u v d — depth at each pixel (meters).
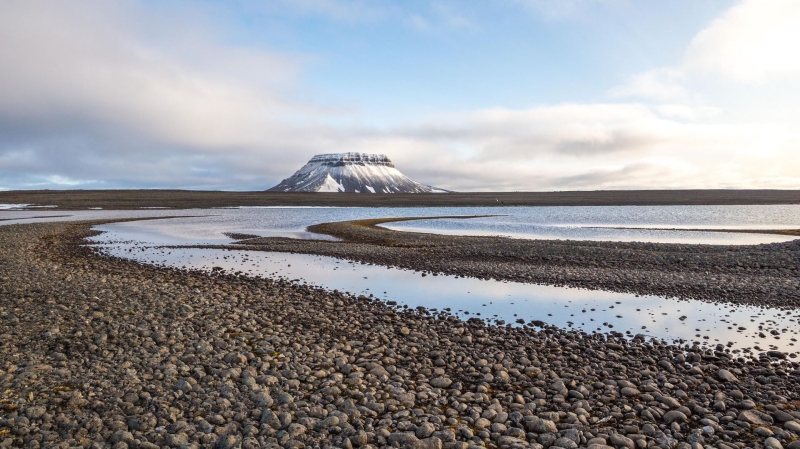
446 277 26.83
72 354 12.14
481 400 10.38
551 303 20.44
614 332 16.00
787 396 10.55
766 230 56.72
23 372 10.77
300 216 97.50
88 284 20.78
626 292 22.50
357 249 39.19
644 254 32.62
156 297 18.66
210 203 156.75
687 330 16.22
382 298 21.39
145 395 9.88
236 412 9.44
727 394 10.69
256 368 11.82
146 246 42.66
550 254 33.94
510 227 65.81
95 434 8.36
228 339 14.02
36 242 43.25
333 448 8.20
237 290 22.17
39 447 7.88
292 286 23.81
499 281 25.56
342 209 132.25
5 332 13.67
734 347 14.32
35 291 18.95
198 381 10.89
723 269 27.83
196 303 18.16
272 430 8.70
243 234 55.78
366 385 11.06
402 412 9.55
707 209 116.69
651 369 12.48
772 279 24.41
